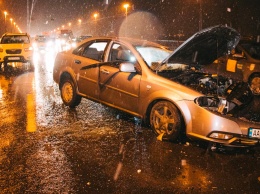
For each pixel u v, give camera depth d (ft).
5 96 27.30
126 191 11.07
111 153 14.42
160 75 16.92
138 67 17.63
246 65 29.09
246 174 12.55
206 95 14.93
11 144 15.37
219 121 14.19
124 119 19.98
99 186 11.39
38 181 11.70
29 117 20.31
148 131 17.62
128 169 12.80
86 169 12.75
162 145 15.51
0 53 48.55
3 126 18.33
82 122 19.24
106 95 19.19
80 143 15.65
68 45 96.53
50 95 27.78
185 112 15.01
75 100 22.17
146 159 13.80
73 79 21.63
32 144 15.39
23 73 43.96
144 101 16.88
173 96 15.46
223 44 18.02
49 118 20.11
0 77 39.73
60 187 11.29
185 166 13.16
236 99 15.75
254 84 28.89
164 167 13.03
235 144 14.16
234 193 11.06
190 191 11.13
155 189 11.23
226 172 12.70
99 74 19.49
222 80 18.04
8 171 12.47
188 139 16.30
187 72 18.07
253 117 15.23
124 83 17.90
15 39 52.47
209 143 15.51
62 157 13.88
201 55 18.56
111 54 19.84
